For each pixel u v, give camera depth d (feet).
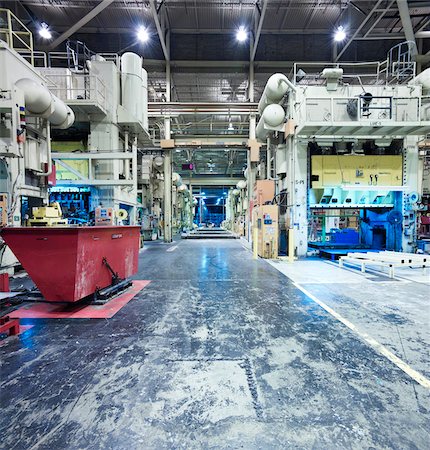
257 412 5.64
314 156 26.50
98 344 8.77
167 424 5.33
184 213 89.04
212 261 25.79
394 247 27.27
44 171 22.71
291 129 26.55
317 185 26.58
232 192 85.92
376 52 49.85
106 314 11.53
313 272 20.52
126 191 33.94
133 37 48.62
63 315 11.44
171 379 6.82
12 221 18.94
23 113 16.35
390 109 23.43
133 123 32.01
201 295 14.40
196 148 47.14
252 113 44.45
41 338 9.25
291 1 40.29
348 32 45.83
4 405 5.87
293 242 25.44
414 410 5.69
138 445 4.85
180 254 30.91
